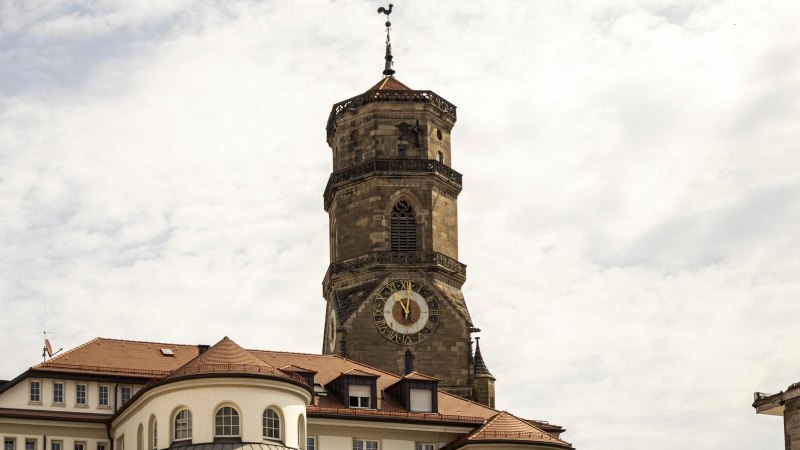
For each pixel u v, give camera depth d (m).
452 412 121.19
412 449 118.25
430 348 146.62
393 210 151.12
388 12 161.25
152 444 106.69
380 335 146.50
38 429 113.94
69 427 114.62
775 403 94.31
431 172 151.75
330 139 157.88
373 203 150.88
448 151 155.12
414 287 148.12
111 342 120.94
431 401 120.69
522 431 115.81
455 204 153.88
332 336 148.88
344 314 147.25
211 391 104.81
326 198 156.12
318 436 115.94
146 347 121.75
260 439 104.69
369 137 153.00
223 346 107.94
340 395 119.00
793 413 93.06
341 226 152.25
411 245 150.62
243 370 105.38
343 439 116.56
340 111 154.62
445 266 149.75
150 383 107.25
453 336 147.12
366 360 145.88
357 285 149.50
